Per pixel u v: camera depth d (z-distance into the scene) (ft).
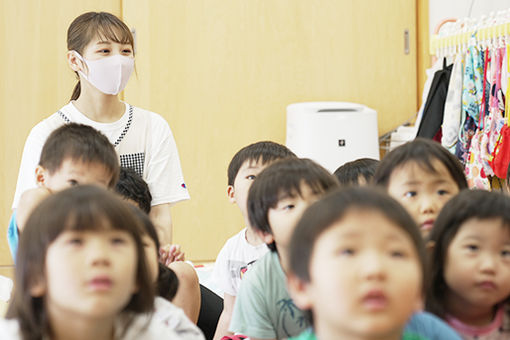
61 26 16.72
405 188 6.26
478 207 5.10
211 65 17.15
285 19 17.42
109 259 4.05
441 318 5.33
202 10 17.07
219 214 17.24
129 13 16.84
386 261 3.71
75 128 6.89
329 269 3.74
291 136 16.89
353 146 16.63
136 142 9.51
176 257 8.36
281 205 6.17
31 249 4.11
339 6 17.62
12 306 4.33
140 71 16.88
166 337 4.75
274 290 6.57
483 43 12.77
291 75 17.49
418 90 18.08
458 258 5.10
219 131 17.22
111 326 4.43
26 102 16.65
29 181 8.79
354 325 3.67
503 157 11.93
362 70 17.79
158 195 9.53
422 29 17.85
